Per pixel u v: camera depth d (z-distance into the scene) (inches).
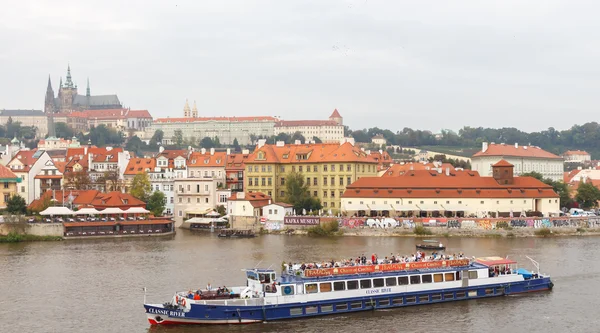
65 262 6092.5
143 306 4426.7
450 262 4690.0
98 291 4904.0
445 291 4621.1
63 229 7859.3
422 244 6993.1
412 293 4530.0
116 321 4153.5
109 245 7317.9
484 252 6515.8
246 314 4131.4
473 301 4670.3
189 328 4028.1
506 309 4458.7
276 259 6186.0
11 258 6318.9
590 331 4003.4
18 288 5017.2
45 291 4913.9
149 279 5305.1
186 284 5093.5
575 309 4451.3
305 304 4256.9
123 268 5782.5
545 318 4256.9
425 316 4301.2
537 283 4931.1
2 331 3954.2
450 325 4114.2
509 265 5157.5
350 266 4431.6
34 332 3939.5
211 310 4074.8
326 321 4192.9
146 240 7815.0
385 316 4298.7
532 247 6899.6
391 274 4500.5
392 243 7293.3
